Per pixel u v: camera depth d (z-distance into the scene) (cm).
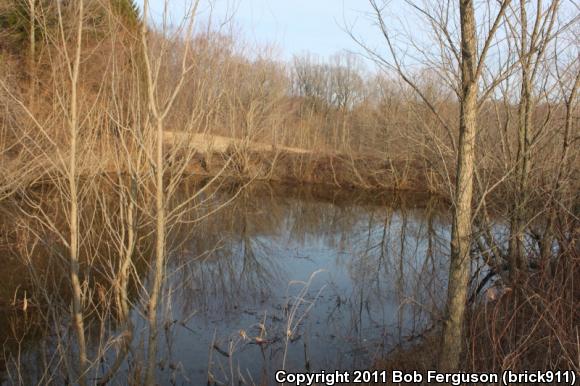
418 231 1571
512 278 589
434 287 833
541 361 481
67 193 483
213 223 1515
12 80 955
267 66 2472
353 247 1341
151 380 447
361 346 694
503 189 764
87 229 575
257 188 2273
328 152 2627
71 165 433
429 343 646
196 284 925
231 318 795
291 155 2566
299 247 1329
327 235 1510
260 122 2470
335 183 2441
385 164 2377
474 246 711
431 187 2141
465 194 403
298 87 4122
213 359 661
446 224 1650
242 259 1159
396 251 1276
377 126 2278
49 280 848
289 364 646
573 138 594
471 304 616
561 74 622
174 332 734
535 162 673
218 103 514
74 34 552
